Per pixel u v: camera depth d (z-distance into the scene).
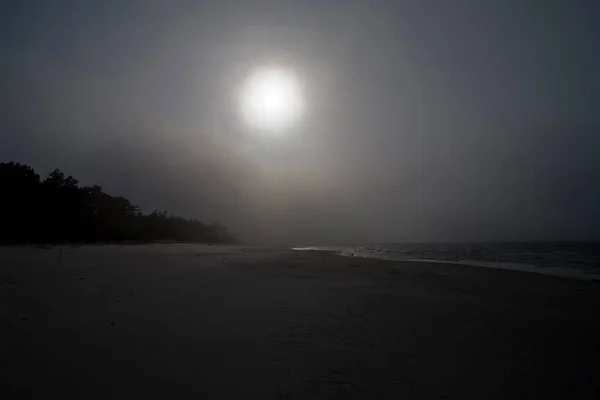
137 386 4.62
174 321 7.24
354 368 5.39
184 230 55.69
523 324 7.97
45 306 7.99
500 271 16.97
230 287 10.95
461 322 7.94
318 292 10.50
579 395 4.85
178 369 5.14
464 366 5.63
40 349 5.61
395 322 7.70
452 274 15.75
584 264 24.02
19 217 30.72
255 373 5.11
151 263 15.91
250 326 7.10
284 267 16.11
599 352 6.42
